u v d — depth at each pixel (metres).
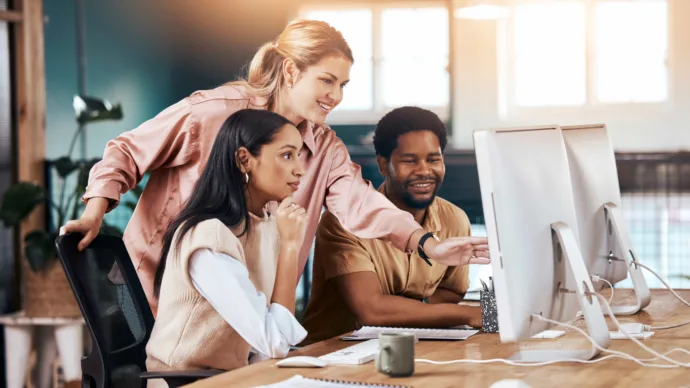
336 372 1.92
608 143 2.75
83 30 7.80
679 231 7.60
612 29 9.12
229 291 2.14
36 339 5.06
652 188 7.62
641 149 9.08
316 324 2.98
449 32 9.25
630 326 2.45
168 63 8.62
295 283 2.26
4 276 5.51
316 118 2.94
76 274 2.28
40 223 5.64
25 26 5.66
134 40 8.33
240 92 2.94
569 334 2.38
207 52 8.80
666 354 2.09
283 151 2.32
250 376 1.90
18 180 5.64
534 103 9.23
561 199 2.13
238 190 2.30
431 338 2.36
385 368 1.87
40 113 5.76
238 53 8.87
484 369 1.94
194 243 2.17
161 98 8.57
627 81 9.12
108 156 2.86
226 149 2.30
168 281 2.23
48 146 7.37
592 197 2.58
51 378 5.06
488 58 9.22
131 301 2.45
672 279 7.57
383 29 9.38
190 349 2.20
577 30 9.16
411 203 2.98
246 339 2.14
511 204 1.89
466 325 2.62
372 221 2.83
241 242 2.30
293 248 2.27
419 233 2.71
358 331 2.47
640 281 2.75
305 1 9.20
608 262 2.71
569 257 2.03
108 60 8.09
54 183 6.36
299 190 2.95
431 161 2.96
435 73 9.34
